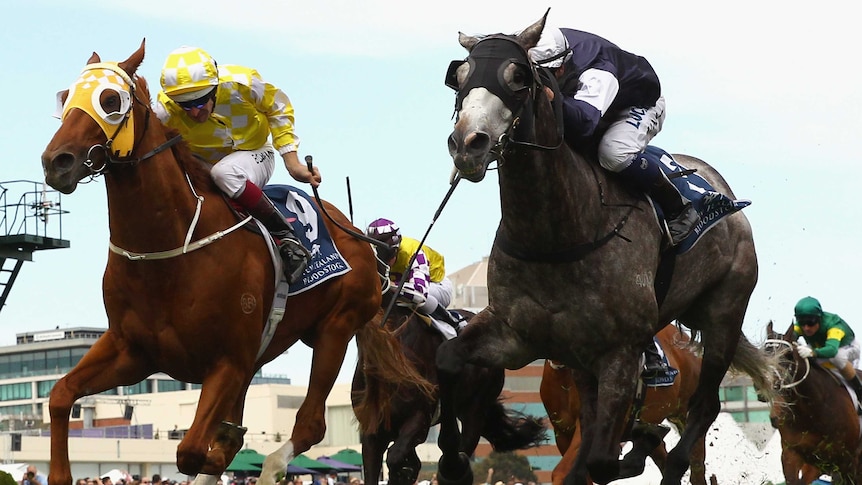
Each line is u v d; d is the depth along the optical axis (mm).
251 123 8828
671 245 8430
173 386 80500
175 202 7734
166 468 46219
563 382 11781
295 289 8852
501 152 7086
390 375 10297
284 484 25062
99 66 7512
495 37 7367
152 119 7781
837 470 13492
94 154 7219
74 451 42969
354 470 36469
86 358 7828
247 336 8047
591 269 7738
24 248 24562
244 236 8227
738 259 9344
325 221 9461
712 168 9773
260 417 62875
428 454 53156
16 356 89750
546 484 41406
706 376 9422
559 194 7578
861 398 13750
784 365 12969
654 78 8445
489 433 13508
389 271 11695
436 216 8719
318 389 9234
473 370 12383
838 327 13508
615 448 7738
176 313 7738
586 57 8281
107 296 7875
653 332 8016
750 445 17906
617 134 8148
